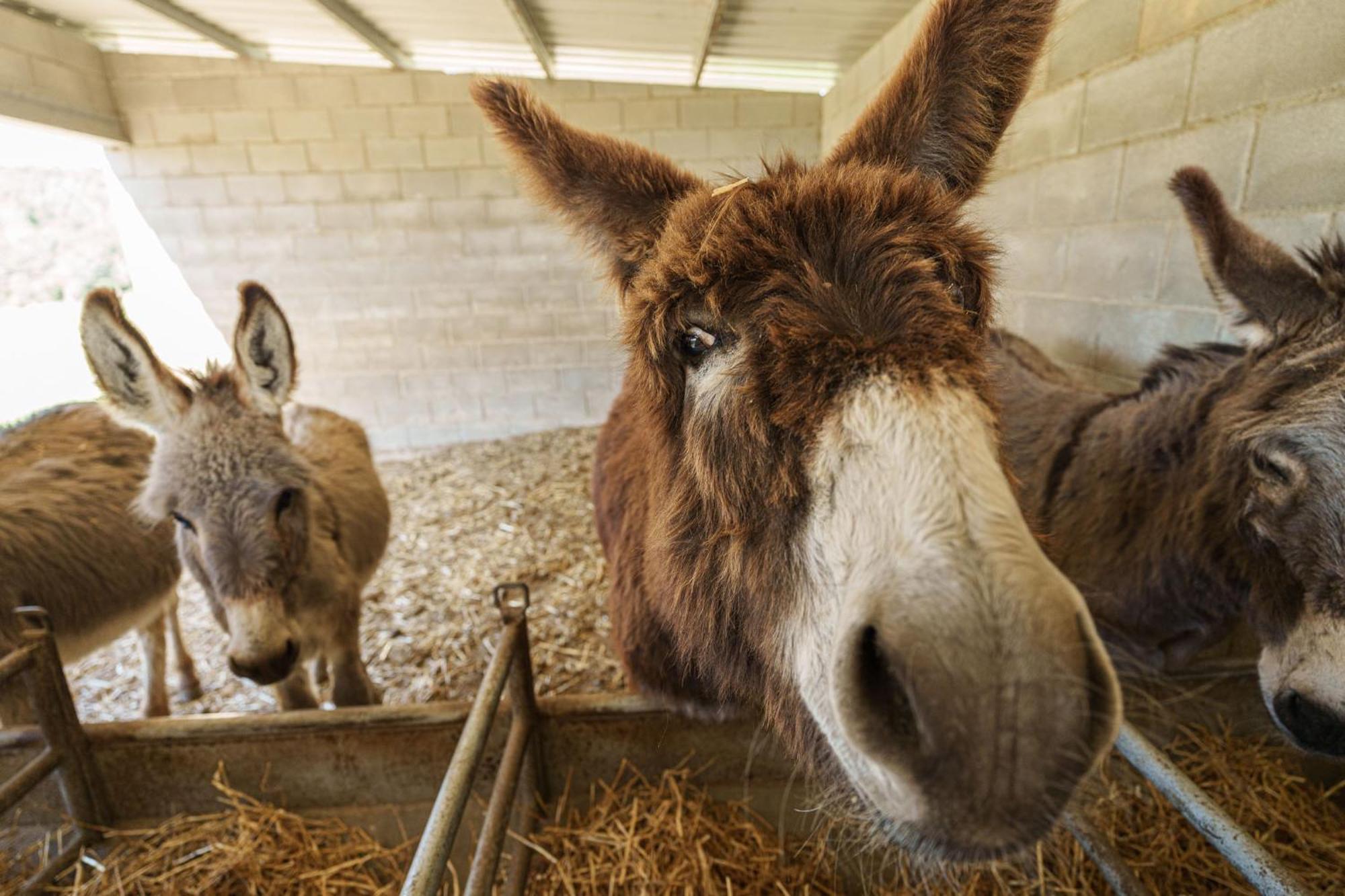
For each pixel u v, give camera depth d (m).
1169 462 2.05
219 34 5.79
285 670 2.21
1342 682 1.53
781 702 1.21
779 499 0.98
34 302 12.22
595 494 2.72
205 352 7.32
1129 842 1.93
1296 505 1.62
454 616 3.94
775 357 0.95
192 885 1.99
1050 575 0.77
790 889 1.97
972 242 1.11
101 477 2.84
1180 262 2.76
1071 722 0.72
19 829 2.08
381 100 6.62
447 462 6.94
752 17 5.05
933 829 0.78
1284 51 2.25
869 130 1.35
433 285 7.23
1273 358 1.79
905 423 0.83
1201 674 2.10
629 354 1.34
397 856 2.13
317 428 3.35
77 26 5.90
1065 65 3.42
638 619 1.83
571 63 6.53
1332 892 1.82
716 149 7.22
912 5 4.78
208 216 6.88
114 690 3.50
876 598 0.78
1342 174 2.11
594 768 2.12
